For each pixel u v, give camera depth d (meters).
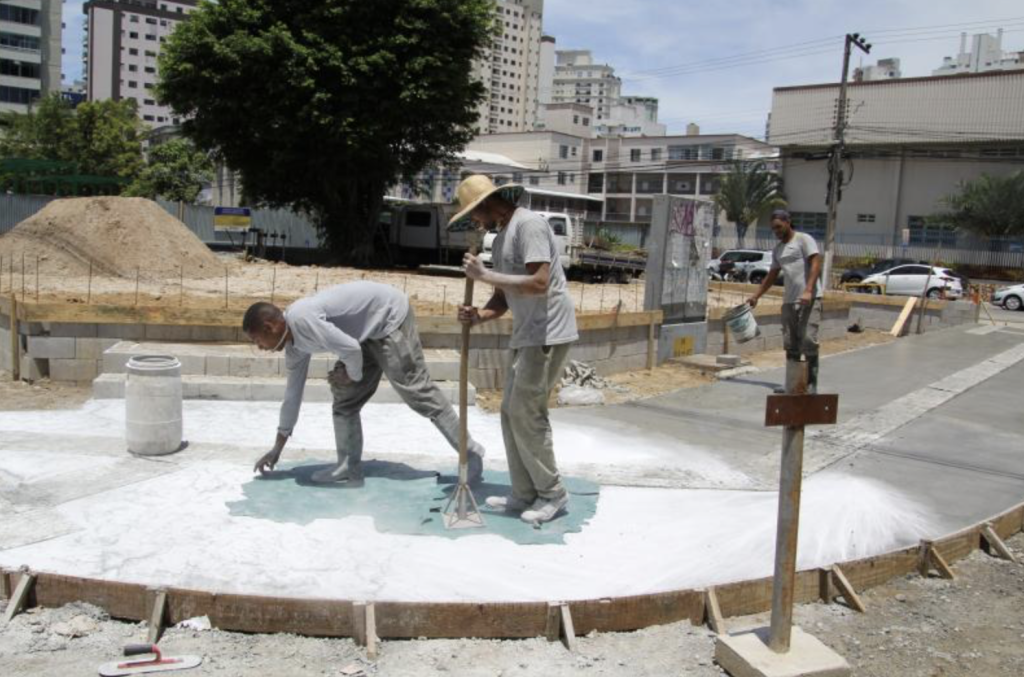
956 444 7.74
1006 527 5.27
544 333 4.62
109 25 127.56
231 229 23.64
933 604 4.27
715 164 72.12
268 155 25.25
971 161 45.50
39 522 4.65
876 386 10.66
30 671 3.25
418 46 23.95
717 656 3.53
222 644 3.52
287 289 13.76
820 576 4.27
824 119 49.28
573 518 5.07
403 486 5.45
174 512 4.87
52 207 15.04
